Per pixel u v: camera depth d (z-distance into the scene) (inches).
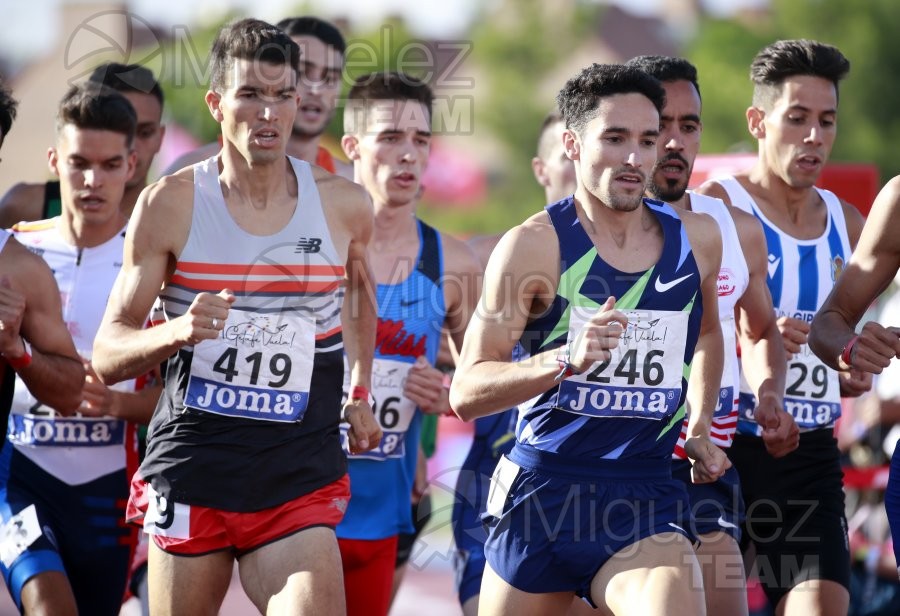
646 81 563.2
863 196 1007.6
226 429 569.3
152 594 575.2
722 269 685.9
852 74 3998.5
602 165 555.5
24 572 658.2
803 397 735.7
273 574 559.2
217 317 529.7
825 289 757.3
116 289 573.0
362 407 629.3
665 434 575.8
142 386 717.9
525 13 4421.8
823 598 700.7
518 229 566.9
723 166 930.7
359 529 749.9
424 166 770.8
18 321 597.3
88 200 701.9
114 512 717.3
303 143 889.5
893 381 983.6
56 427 705.6
